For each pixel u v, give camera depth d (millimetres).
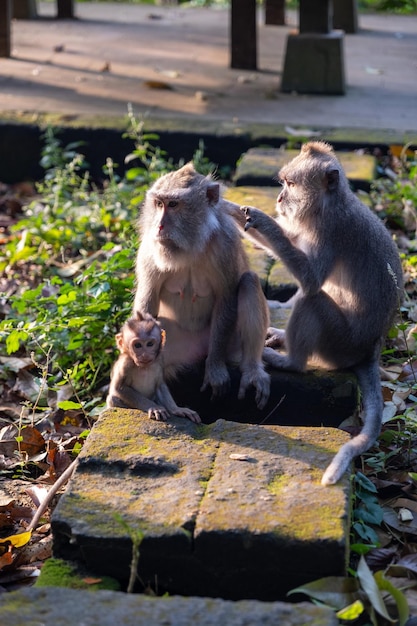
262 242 6445
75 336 7176
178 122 11680
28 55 15266
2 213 10820
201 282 6195
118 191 10141
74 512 4672
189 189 5867
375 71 14805
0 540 5211
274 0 18062
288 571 4508
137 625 3881
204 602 4039
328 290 6602
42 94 12992
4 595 4102
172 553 4520
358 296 6312
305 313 6203
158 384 5875
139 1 22906
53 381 7195
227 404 6320
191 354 6430
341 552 4441
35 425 6723
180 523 4547
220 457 5137
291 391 6219
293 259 6160
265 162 10328
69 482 4938
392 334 7336
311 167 6266
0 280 9008
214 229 6012
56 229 9523
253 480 4902
